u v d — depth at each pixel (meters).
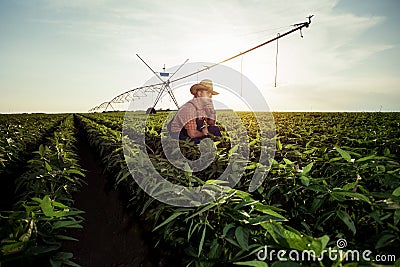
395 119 18.27
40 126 15.93
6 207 5.55
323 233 2.53
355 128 10.94
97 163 10.12
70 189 5.27
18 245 2.03
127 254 4.09
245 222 2.20
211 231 2.49
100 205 6.08
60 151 6.34
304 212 2.75
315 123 16.00
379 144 5.77
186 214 2.70
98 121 23.05
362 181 2.86
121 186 6.25
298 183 3.01
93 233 4.86
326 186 2.59
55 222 2.45
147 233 4.34
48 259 2.37
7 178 5.96
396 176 2.66
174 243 2.96
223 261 2.25
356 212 2.41
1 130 10.01
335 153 4.06
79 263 4.05
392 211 2.26
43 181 4.29
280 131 10.16
